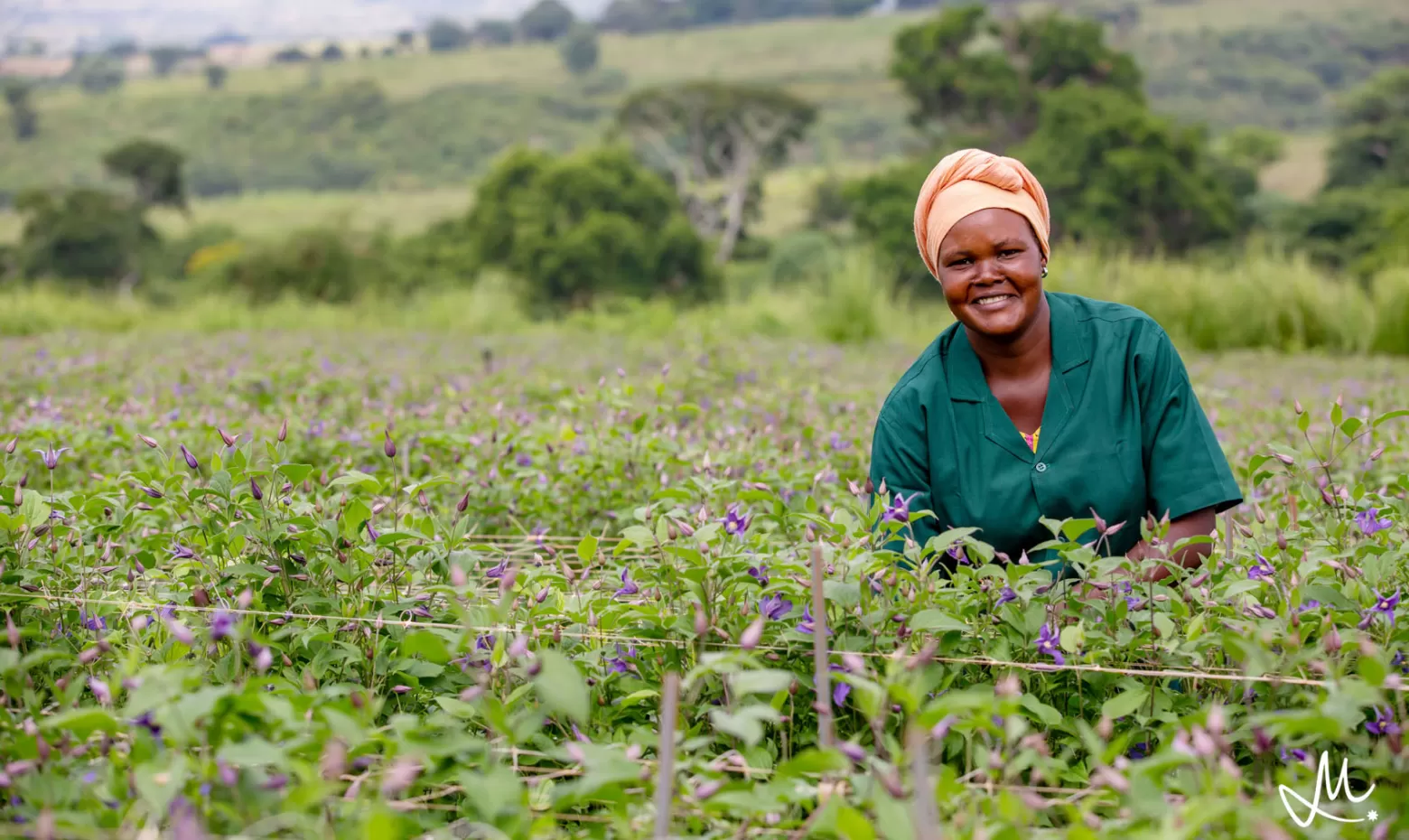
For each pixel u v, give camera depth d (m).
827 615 2.86
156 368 10.02
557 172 50.25
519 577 3.24
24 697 2.63
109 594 3.35
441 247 54.91
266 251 37.56
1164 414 3.21
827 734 2.44
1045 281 16.78
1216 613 2.89
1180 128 45.25
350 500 3.13
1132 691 2.58
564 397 7.59
